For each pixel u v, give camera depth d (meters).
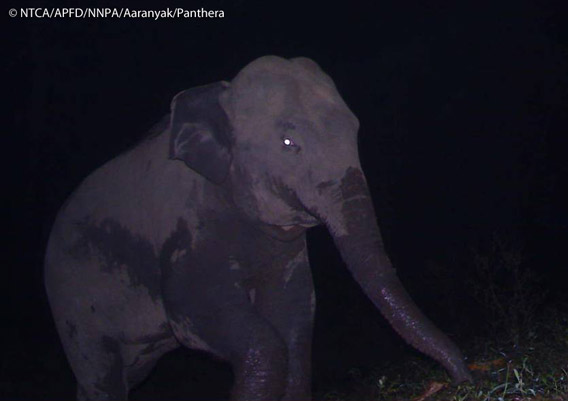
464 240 16.52
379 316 13.82
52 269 7.71
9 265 20.42
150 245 7.03
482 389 6.22
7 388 12.83
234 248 6.68
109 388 7.57
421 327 5.68
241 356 6.45
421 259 16.45
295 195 6.25
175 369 13.34
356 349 13.08
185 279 6.70
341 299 15.28
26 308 18.64
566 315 8.45
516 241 14.61
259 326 6.51
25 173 22.19
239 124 6.45
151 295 7.11
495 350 7.90
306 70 6.53
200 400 11.45
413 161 18.27
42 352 15.31
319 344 13.52
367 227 6.02
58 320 7.74
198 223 6.71
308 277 6.98
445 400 6.65
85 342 7.57
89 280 7.45
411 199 17.72
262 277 6.87
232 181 6.54
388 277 5.88
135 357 7.53
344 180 6.12
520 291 9.18
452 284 12.59
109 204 7.34
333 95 6.43
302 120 6.26
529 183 17.23
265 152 6.34
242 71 6.58
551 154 17.45
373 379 8.67
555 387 6.02
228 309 6.60
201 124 6.58
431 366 7.99
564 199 16.86
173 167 6.93
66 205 7.74
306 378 6.88
